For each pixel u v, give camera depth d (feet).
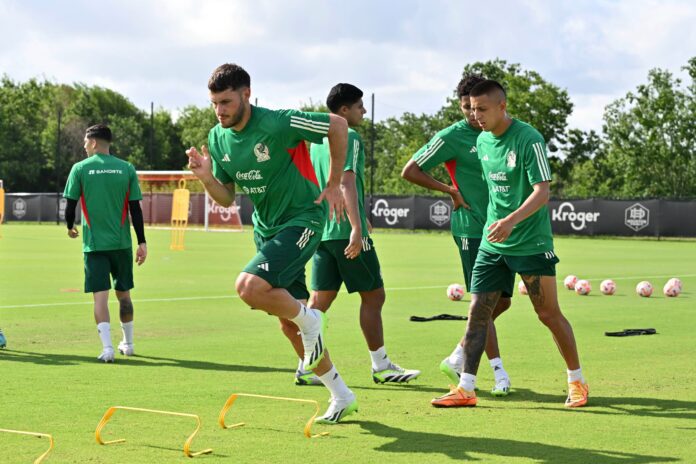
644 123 215.31
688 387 26.53
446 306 49.11
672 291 55.31
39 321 41.70
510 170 24.22
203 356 32.27
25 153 292.61
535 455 18.85
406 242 129.59
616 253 105.50
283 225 22.20
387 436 20.54
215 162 23.16
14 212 202.80
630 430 21.18
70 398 24.54
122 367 29.81
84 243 32.07
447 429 21.30
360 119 28.07
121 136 321.32
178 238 121.29
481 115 23.99
